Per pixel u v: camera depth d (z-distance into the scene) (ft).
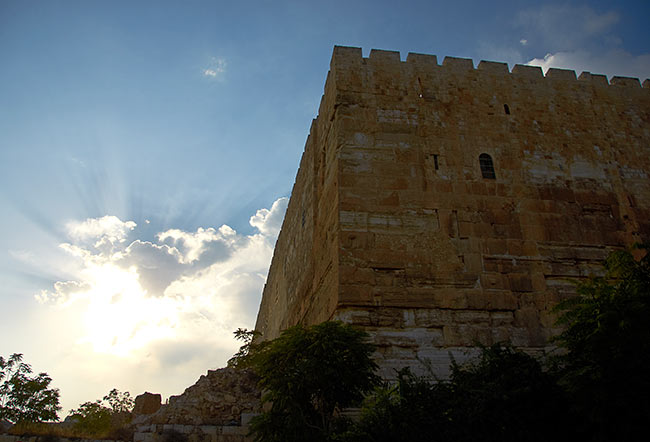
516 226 65.21
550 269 63.31
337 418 44.86
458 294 59.72
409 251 61.21
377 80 71.41
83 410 78.02
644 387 36.91
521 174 68.95
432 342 56.70
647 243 49.93
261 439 44.42
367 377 45.39
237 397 74.08
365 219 62.13
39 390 91.86
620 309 40.19
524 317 59.67
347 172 64.59
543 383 40.75
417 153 67.41
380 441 37.76
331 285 62.28
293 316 99.14
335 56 72.08
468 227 63.93
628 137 75.36
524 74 76.69
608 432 37.11
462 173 67.31
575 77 78.28
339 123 67.56
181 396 74.49
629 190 71.20
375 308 57.57
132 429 74.18
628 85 79.87
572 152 72.13
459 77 74.18
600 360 38.58
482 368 43.55
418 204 64.23
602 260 65.41
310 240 83.92
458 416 38.42
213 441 66.44
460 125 70.59
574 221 67.31
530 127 72.64
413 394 40.93
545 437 38.47
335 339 45.29
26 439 70.03
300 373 43.29
